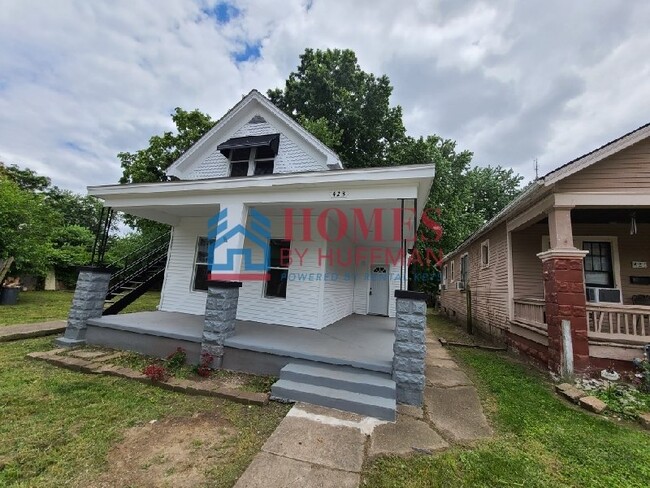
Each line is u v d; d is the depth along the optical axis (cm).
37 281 1605
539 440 310
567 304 510
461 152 2048
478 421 349
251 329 584
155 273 852
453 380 499
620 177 532
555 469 261
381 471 246
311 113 1678
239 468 245
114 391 387
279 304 675
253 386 412
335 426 312
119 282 788
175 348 510
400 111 1759
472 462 264
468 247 1159
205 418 327
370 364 401
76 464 244
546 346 564
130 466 243
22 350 542
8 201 1120
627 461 276
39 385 394
